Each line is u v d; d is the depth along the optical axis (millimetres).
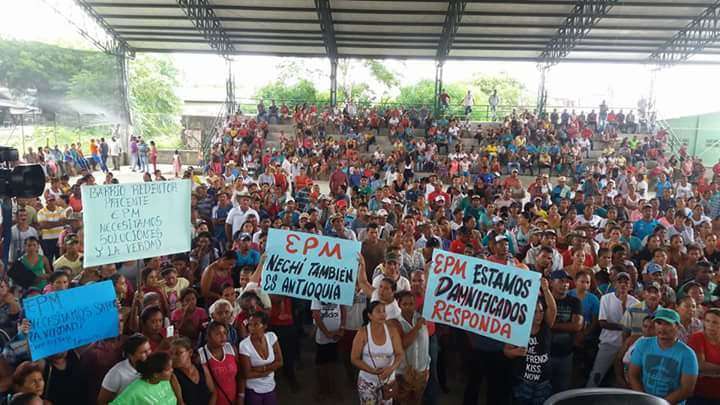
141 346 4012
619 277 5734
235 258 6277
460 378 6574
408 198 14398
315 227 8156
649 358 4340
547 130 24250
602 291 6641
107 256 5164
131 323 5145
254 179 20969
